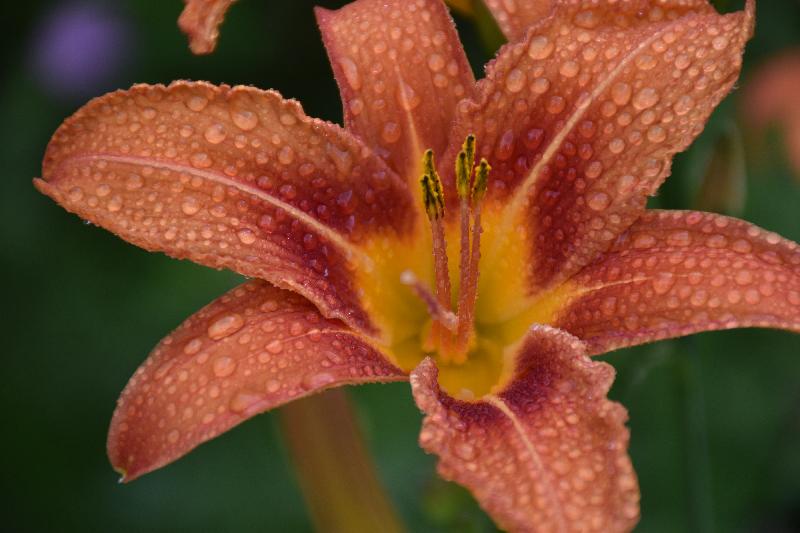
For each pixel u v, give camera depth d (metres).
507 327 0.33
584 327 0.32
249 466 0.43
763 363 0.43
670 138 0.31
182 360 0.30
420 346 0.33
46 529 0.43
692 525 0.35
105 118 0.31
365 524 0.33
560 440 0.29
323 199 0.32
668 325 0.31
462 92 0.33
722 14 0.33
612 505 0.28
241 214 0.31
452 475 0.29
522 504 0.28
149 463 0.29
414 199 0.33
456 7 0.34
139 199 0.31
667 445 0.43
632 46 0.32
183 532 0.43
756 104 0.43
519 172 0.32
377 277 0.33
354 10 0.33
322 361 0.30
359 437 0.33
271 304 0.31
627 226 0.32
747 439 0.43
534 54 0.32
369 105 0.33
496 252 0.33
